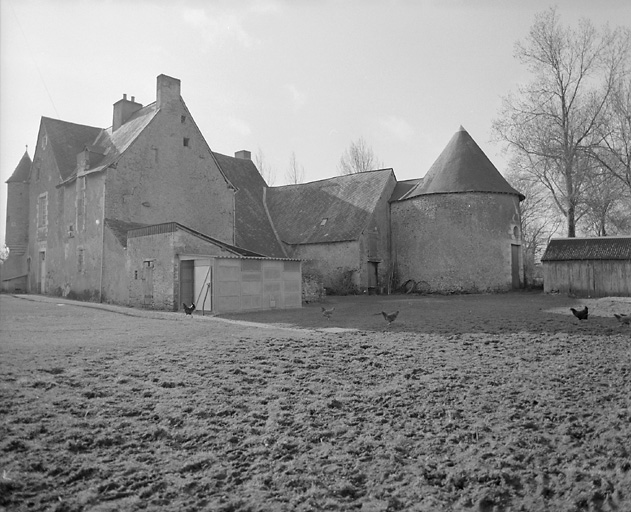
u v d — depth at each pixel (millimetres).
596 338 12289
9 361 9023
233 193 31812
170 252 20750
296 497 5512
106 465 5801
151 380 8438
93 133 33406
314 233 35656
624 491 5871
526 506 5703
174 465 5922
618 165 33312
